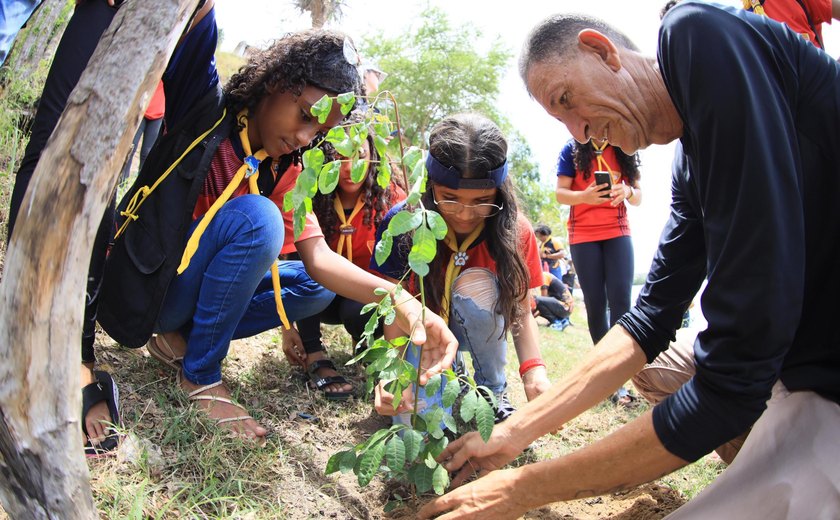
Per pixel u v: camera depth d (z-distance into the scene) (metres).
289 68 2.20
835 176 1.58
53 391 1.19
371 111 1.76
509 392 3.45
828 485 1.60
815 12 2.99
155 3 1.18
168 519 1.84
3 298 1.17
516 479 1.83
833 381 1.68
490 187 2.35
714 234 1.55
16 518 1.26
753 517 1.67
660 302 2.13
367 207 3.00
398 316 2.24
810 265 1.64
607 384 2.11
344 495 2.23
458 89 28.30
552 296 9.29
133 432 2.11
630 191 3.70
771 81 1.52
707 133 1.51
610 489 1.76
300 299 2.82
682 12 1.57
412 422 2.05
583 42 1.71
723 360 1.55
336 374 2.96
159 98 4.25
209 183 2.42
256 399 2.71
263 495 2.08
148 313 2.24
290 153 2.47
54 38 4.92
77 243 1.17
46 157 1.15
